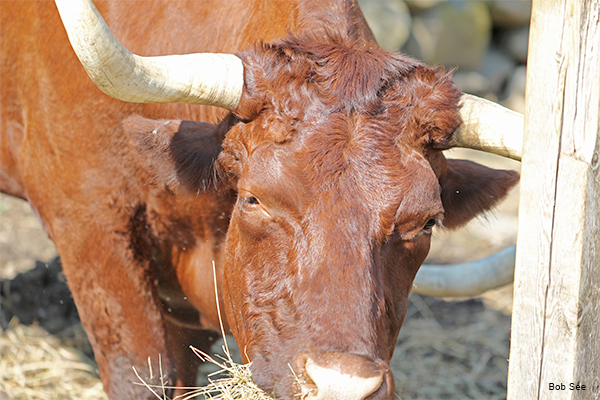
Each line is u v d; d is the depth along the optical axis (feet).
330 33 15.74
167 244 20.22
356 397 11.59
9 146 21.84
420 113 13.93
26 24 20.18
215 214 18.65
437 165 14.92
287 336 12.68
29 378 25.55
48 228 20.77
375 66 14.15
